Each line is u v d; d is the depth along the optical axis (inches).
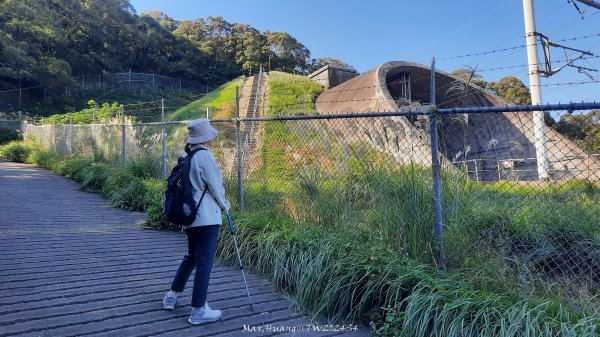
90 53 2118.6
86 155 541.6
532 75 540.4
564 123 171.6
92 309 136.2
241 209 235.1
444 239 151.9
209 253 130.1
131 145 470.0
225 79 2768.2
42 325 123.0
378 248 151.7
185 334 122.3
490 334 107.4
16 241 221.6
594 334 100.5
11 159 724.0
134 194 343.6
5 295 144.4
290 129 277.7
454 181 166.6
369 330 131.7
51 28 1846.7
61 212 310.3
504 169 203.9
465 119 177.6
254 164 256.8
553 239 172.2
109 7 2415.1
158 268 183.2
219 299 150.6
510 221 173.9
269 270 173.2
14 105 1574.8
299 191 206.8
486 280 137.6
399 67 948.0
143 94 2011.6
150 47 2568.9
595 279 159.8
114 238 238.7
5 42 1539.1
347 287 139.8
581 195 175.9
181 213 125.0
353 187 190.1
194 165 128.3
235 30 3112.7
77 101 1765.5
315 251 159.6
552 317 111.7
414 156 172.2
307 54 3083.2
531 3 542.0
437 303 121.0
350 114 179.5
